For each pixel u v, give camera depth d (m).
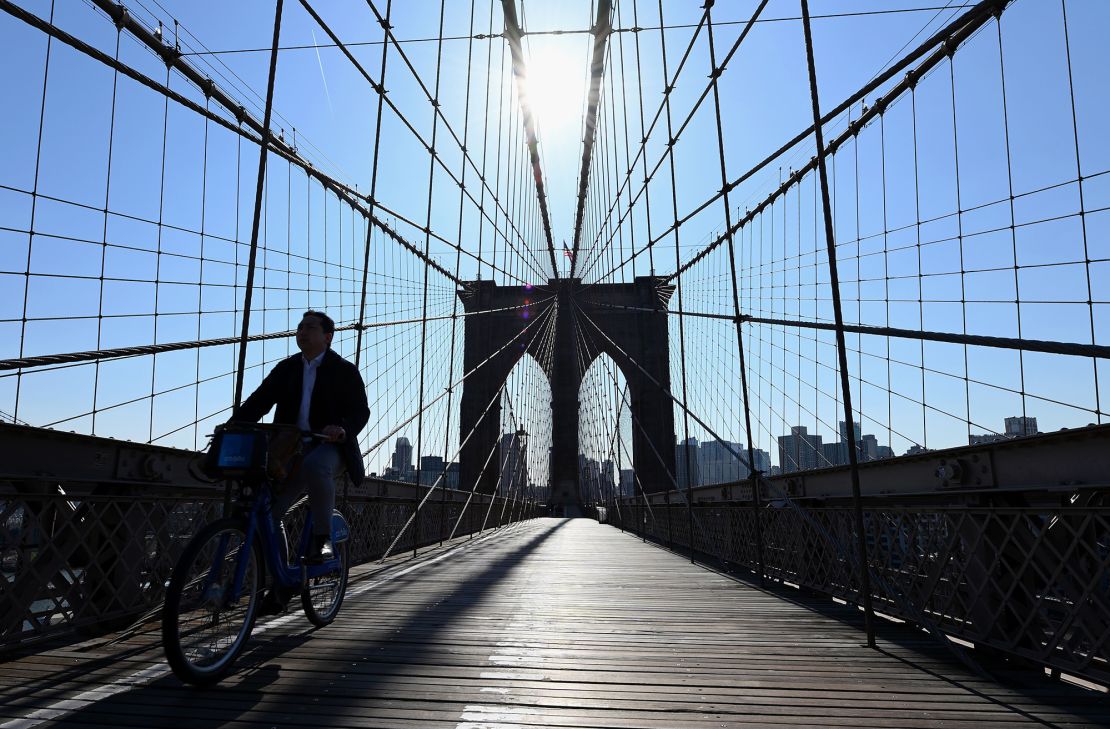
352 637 2.39
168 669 1.89
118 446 2.38
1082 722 1.56
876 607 2.95
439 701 1.66
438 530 8.44
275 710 1.56
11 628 1.97
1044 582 1.88
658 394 31.61
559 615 2.96
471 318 31.89
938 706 1.67
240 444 1.89
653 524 9.88
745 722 1.53
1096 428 1.68
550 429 33.72
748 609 3.19
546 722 1.51
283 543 2.16
